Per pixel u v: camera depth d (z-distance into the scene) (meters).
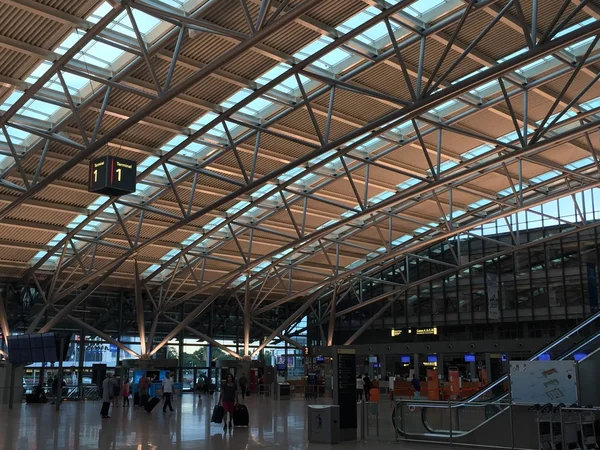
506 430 16.17
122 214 39.00
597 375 16.89
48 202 35.41
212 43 23.81
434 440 17.41
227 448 17.08
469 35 25.55
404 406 18.14
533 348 46.06
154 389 39.25
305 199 39.09
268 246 48.53
